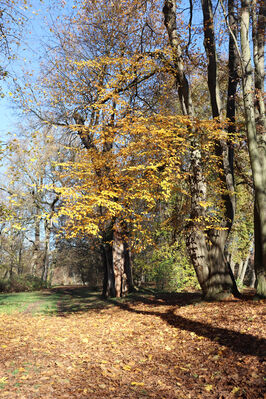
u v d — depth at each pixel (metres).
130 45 16.14
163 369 5.32
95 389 4.45
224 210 11.66
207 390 4.38
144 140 9.20
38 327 9.47
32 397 4.02
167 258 19.88
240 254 25.20
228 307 9.52
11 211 9.83
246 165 17.12
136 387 4.57
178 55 12.62
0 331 8.70
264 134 10.80
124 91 12.91
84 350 6.43
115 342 7.15
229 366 5.00
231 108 13.34
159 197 9.12
